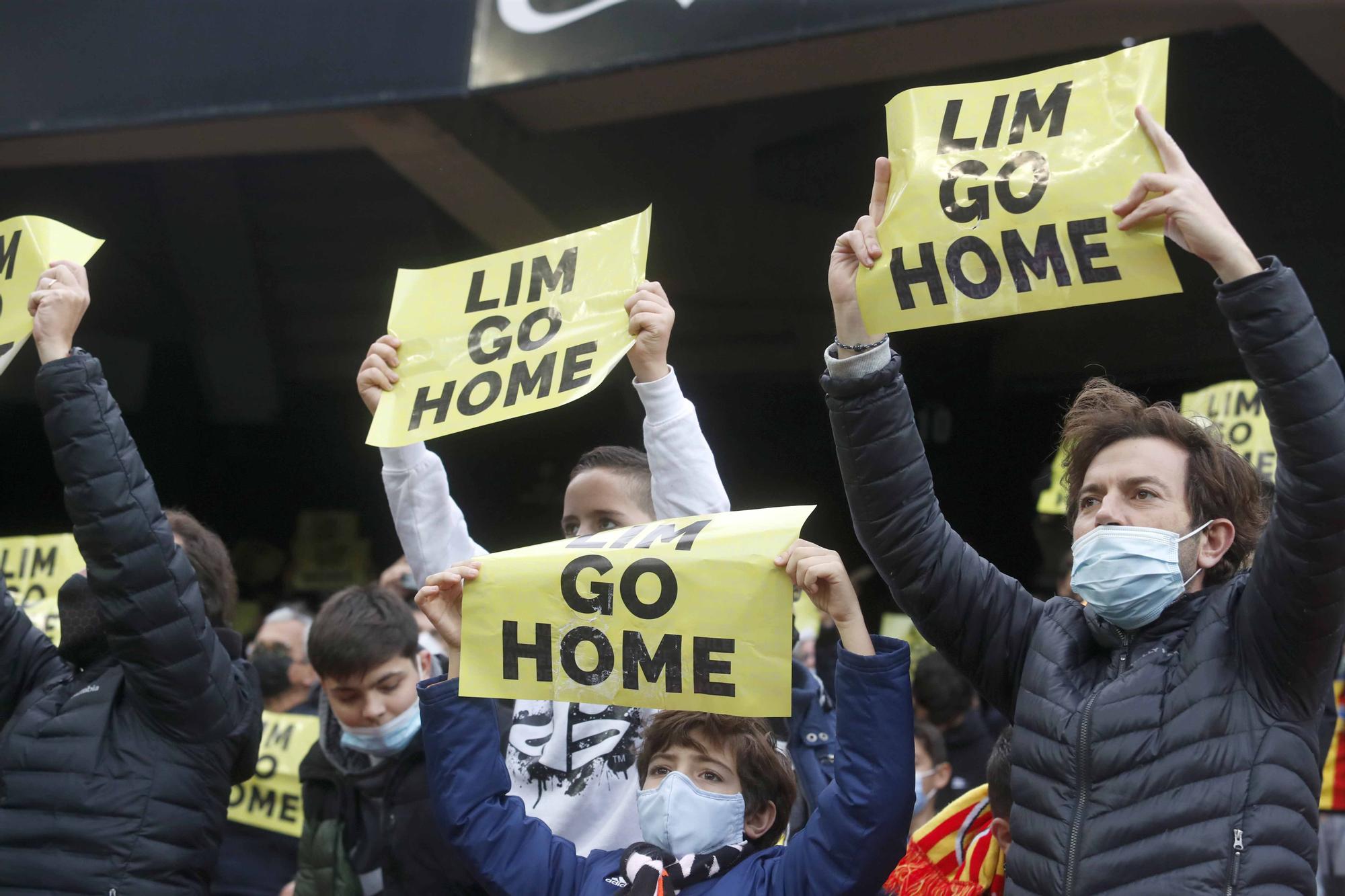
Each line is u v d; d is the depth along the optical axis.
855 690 3.24
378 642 4.86
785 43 7.20
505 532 15.98
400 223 13.95
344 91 8.32
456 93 8.07
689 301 13.45
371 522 16.62
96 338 15.48
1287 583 2.95
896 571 3.50
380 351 4.03
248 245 14.24
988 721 7.71
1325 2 7.27
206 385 15.89
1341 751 6.51
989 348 13.74
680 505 4.07
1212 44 10.59
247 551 15.22
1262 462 7.28
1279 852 2.91
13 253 4.34
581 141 10.90
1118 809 3.02
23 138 8.97
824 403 14.28
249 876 5.98
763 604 3.30
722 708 3.29
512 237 11.17
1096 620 3.33
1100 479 3.39
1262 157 11.17
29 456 16.83
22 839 3.99
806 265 12.93
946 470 14.30
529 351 3.89
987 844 4.11
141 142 10.09
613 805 4.15
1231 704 3.02
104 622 3.99
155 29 8.81
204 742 4.08
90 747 4.02
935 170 3.36
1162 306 12.48
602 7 7.77
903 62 8.31
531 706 4.36
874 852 3.19
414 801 4.77
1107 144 3.22
